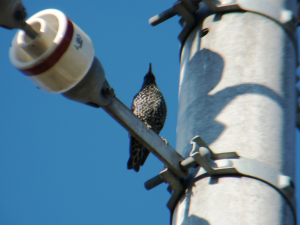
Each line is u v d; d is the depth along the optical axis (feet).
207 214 21.40
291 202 21.76
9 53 19.49
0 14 18.44
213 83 23.95
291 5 26.32
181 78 26.35
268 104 23.06
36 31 19.02
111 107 21.53
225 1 25.75
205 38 25.49
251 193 21.38
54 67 19.31
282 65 24.21
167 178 22.90
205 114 23.43
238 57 24.20
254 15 25.20
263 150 22.22
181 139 24.09
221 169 21.88
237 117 22.86
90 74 20.16
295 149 23.25
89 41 20.08
